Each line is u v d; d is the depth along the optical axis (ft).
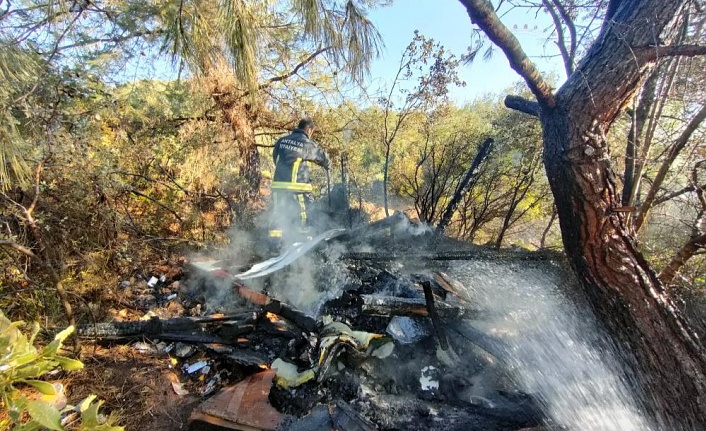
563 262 11.10
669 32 5.55
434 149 19.34
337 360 7.70
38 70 7.61
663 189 9.94
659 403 6.23
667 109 10.08
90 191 9.24
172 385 7.06
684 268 10.30
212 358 7.90
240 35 5.35
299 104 17.35
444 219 14.76
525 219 18.94
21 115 7.41
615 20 5.73
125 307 9.56
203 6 5.87
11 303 7.50
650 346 6.14
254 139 16.49
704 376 6.02
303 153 13.50
